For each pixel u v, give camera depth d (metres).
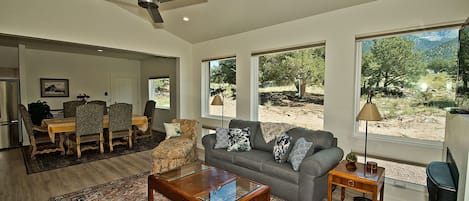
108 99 7.43
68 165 3.93
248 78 4.29
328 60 3.27
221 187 2.29
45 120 4.67
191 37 5.04
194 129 4.19
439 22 2.44
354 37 3.02
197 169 2.77
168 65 6.79
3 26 3.22
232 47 4.55
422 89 2.68
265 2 3.27
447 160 2.25
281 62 3.95
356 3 2.95
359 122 3.14
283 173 2.67
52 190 2.97
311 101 3.61
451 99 2.51
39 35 3.50
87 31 3.95
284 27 3.75
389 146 2.81
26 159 4.23
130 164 4.01
